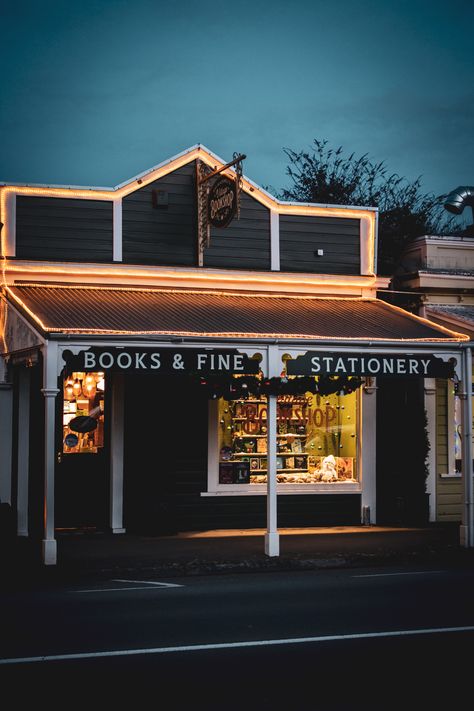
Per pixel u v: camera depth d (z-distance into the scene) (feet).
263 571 46.75
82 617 33.27
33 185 56.85
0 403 56.54
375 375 52.24
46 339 46.39
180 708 23.13
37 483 55.36
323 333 52.19
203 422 60.39
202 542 54.29
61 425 58.13
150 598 37.37
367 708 23.20
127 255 58.59
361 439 63.67
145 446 59.11
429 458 65.41
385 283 64.39
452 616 33.58
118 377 58.70
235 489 60.75
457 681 25.46
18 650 28.43
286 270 62.03
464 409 53.93
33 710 22.88
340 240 63.57
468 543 53.36
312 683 25.25
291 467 62.28
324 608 35.14
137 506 58.70
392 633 30.83
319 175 105.91
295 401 62.64
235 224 61.16
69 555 48.83
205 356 49.21
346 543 54.19
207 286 60.23
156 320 51.13
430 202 105.70
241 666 26.86
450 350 53.72
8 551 49.47
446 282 66.13
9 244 56.39
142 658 27.66
